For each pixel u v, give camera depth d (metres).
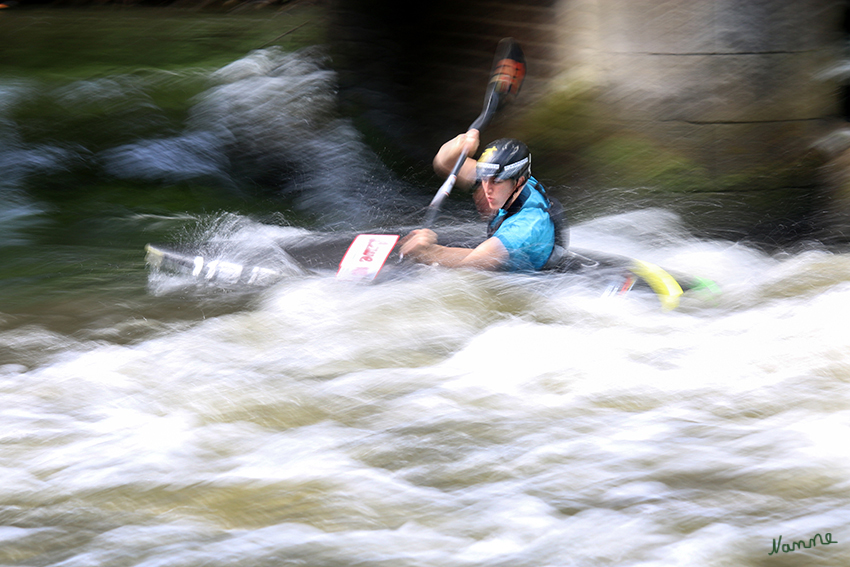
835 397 8.40
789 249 14.54
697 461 7.27
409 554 6.06
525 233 10.55
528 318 10.32
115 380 9.12
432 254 10.93
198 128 23.27
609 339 9.86
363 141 22.00
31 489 7.01
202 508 6.70
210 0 47.12
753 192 15.72
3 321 11.00
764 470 7.08
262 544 6.20
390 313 10.36
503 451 7.54
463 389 8.82
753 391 8.62
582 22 16.42
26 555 6.13
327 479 7.10
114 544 6.24
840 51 15.63
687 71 15.35
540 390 8.78
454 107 20.25
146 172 20.38
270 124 22.89
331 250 11.84
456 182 12.34
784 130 15.64
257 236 13.41
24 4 48.00
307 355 9.62
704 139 15.58
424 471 7.23
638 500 6.68
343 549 6.12
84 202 18.05
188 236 15.52
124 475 7.21
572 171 16.53
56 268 13.42
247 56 29.39
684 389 8.72
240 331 10.28
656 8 15.26
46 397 8.75
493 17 18.75
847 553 5.89
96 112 24.81
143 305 11.44
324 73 24.09
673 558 5.92
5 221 16.41
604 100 16.08
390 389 8.84
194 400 8.62
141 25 41.06
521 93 18.25
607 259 11.52
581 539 6.18
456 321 10.20
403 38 21.55
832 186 15.48
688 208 15.66
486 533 6.30
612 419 8.12
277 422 8.16
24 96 26.20
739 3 14.96
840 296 11.09
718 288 11.44
